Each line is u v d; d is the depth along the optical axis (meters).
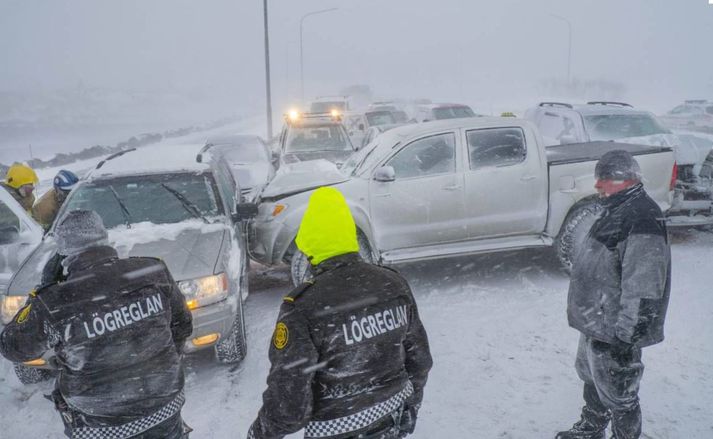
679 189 7.04
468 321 5.23
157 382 2.56
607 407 3.13
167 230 4.91
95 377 2.45
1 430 3.92
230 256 4.63
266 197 6.17
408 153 5.97
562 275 6.36
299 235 2.35
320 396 2.20
